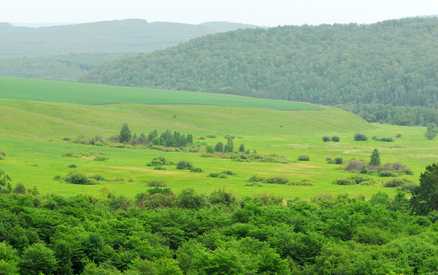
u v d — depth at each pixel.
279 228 117.50
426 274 96.38
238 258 96.94
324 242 111.31
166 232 116.94
